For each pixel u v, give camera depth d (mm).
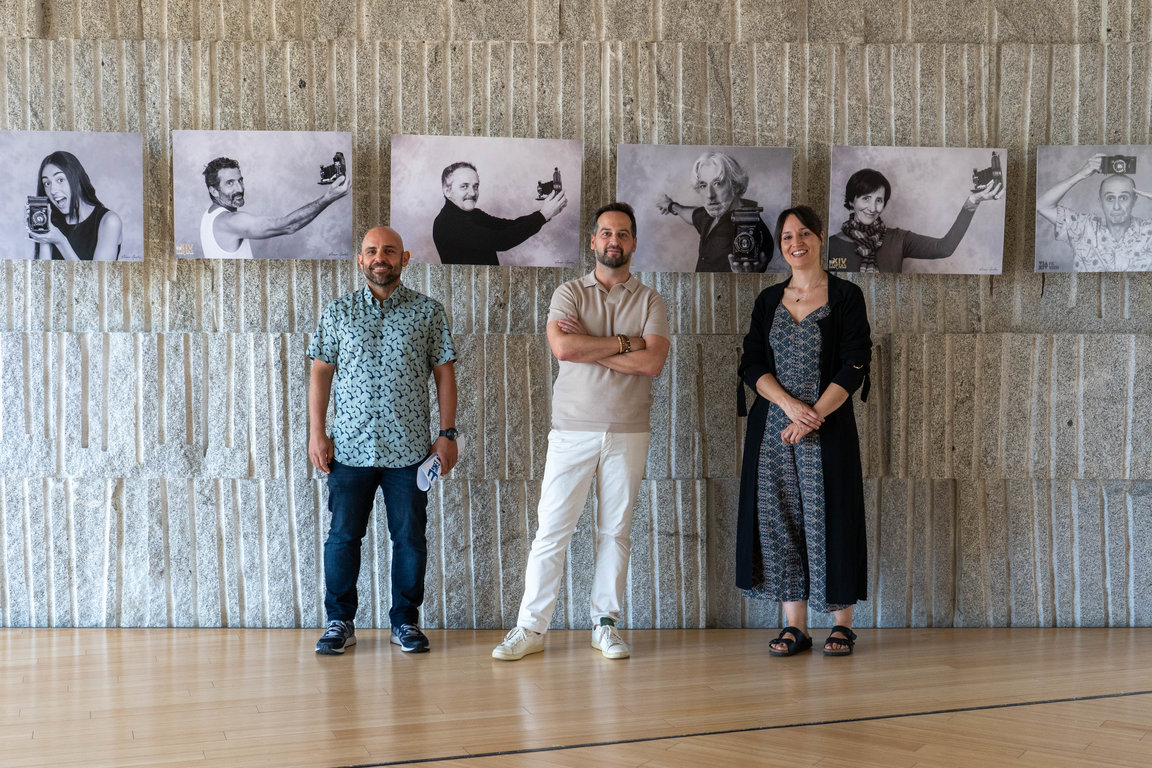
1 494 3729
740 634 3709
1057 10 3834
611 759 2322
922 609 3838
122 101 3752
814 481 3355
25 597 3742
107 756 2340
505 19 3801
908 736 2500
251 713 2672
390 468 3434
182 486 3750
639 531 3789
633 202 3773
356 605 3508
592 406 3359
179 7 3754
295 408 3744
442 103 3795
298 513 3750
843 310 3398
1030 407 3816
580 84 3824
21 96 3729
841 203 3783
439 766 2273
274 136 3705
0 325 3754
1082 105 3836
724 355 3801
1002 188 3795
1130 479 3828
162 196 3773
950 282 3857
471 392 3754
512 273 3822
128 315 3787
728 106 3838
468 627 3779
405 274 3816
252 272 3787
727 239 3783
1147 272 3848
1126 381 3809
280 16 3773
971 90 3836
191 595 3756
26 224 3695
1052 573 3840
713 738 2475
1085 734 2525
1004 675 3102
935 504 3836
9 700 2793
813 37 3834
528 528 3779
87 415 3725
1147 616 3830
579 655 3359
